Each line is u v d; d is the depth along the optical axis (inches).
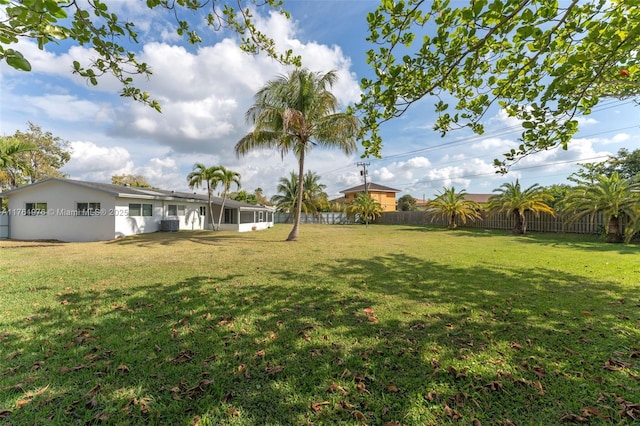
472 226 838.5
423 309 146.6
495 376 88.6
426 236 577.0
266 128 471.8
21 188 529.0
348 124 438.9
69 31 78.5
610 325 125.2
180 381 86.7
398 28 99.5
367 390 82.7
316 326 126.2
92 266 253.4
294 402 77.9
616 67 114.2
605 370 91.3
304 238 538.0
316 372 91.4
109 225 511.2
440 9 95.6
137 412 73.7
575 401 77.2
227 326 125.6
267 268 247.1
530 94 129.0
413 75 109.7
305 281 202.2
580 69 108.6
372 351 104.3
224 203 753.6
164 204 652.7
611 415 71.8
